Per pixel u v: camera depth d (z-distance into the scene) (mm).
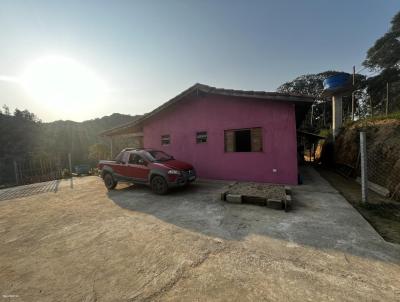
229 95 8422
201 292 2461
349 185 7777
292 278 2637
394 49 29625
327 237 3727
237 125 9086
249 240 3730
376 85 31422
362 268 2791
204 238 3883
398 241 3512
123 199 7008
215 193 7254
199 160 10266
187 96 9922
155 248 3594
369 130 8859
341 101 13859
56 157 16359
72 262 3301
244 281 2621
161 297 2414
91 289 2637
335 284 2492
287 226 4262
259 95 7859
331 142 14320
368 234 3781
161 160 7805
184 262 3121
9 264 3350
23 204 7219
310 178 9414
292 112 7957
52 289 2688
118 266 3119
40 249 3799
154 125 11602
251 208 5469
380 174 6859
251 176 8891
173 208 5770
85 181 11602
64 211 6043
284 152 8148
